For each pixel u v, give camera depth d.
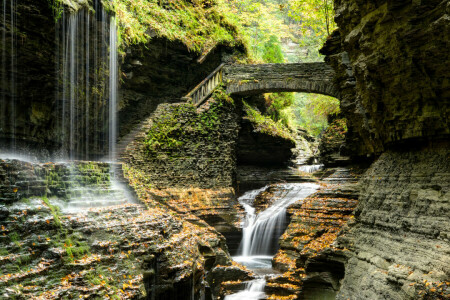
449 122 8.30
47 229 7.95
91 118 15.35
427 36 7.77
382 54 9.37
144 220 10.41
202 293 11.93
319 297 12.48
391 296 7.91
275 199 22.75
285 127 35.72
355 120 15.96
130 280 8.32
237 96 25.67
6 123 10.95
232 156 25.00
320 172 26.00
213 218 19.62
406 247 8.45
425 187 8.75
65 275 7.45
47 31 11.51
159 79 23.83
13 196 7.86
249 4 37.06
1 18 10.11
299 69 23.80
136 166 19.52
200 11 26.84
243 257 19.41
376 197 10.52
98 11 14.26
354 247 10.95
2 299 6.14
